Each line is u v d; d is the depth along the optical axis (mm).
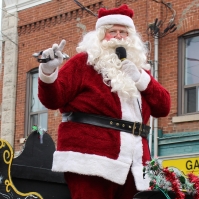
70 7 15711
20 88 16766
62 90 4191
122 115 4297
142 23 14133
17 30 17031
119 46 4469
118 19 4512
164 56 13758
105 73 4336
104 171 4145
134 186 4363
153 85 4496
